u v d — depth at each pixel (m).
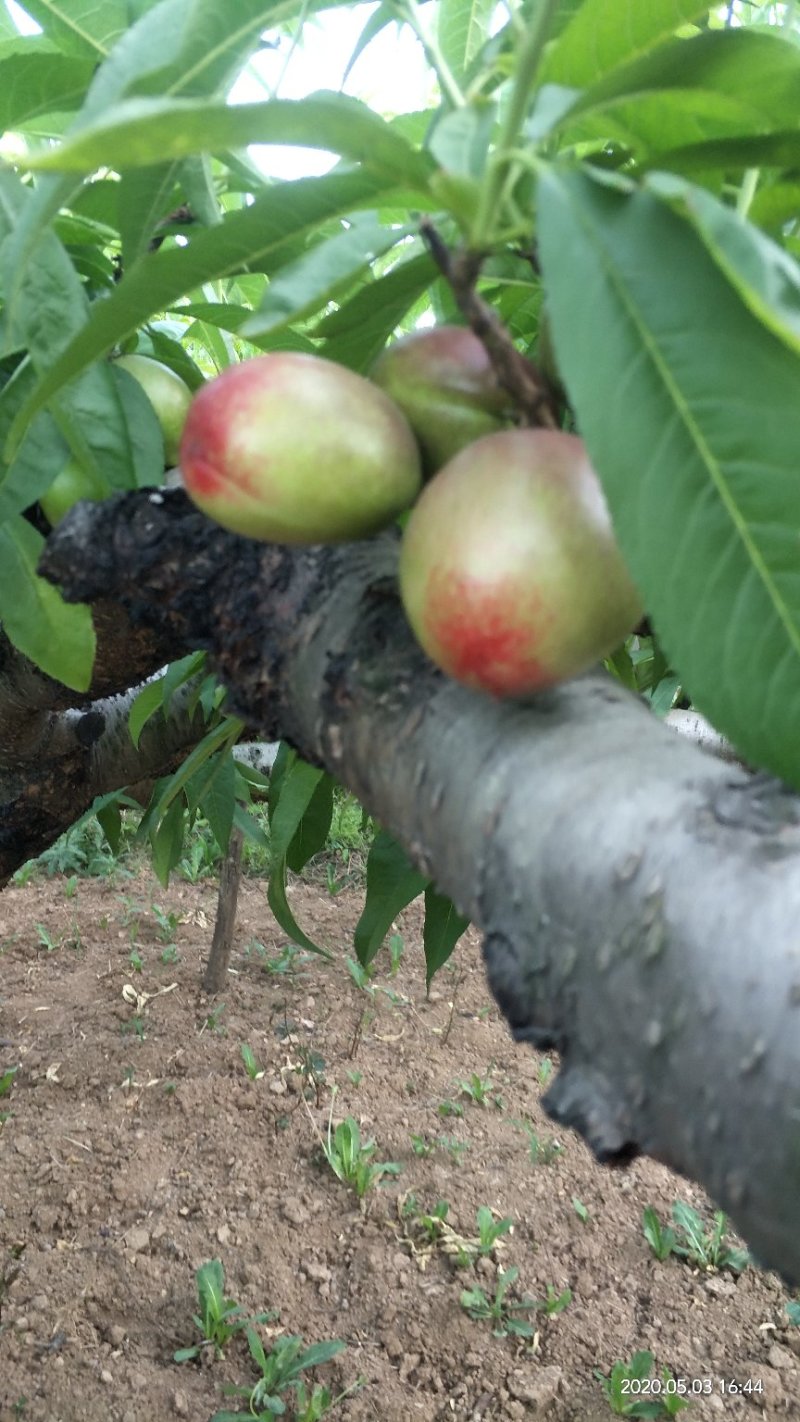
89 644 1.21
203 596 0.97
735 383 0.62
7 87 1.15
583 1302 3.30
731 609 0.63
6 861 2.10
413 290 1.01
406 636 0.87
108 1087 4.17
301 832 2.33
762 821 0.63
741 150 0.76
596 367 0.62
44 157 0.59
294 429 0.76
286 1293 3.27
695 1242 3.48
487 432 0.84
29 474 1.11
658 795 0.67
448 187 0.65
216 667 0.99
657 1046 0.63
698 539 0.62
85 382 1.12
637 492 0.62
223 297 1.96
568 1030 0.69
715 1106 0.60
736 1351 3.15
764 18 1.71
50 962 5.17
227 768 2.58
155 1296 3.22
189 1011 4.70
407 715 0.83
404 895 2.04
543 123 0.68
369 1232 3.50
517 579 0.68
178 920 5.54
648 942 0.63
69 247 1.30
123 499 1.00
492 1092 4.28
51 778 2.02
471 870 0.76
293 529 0.80
